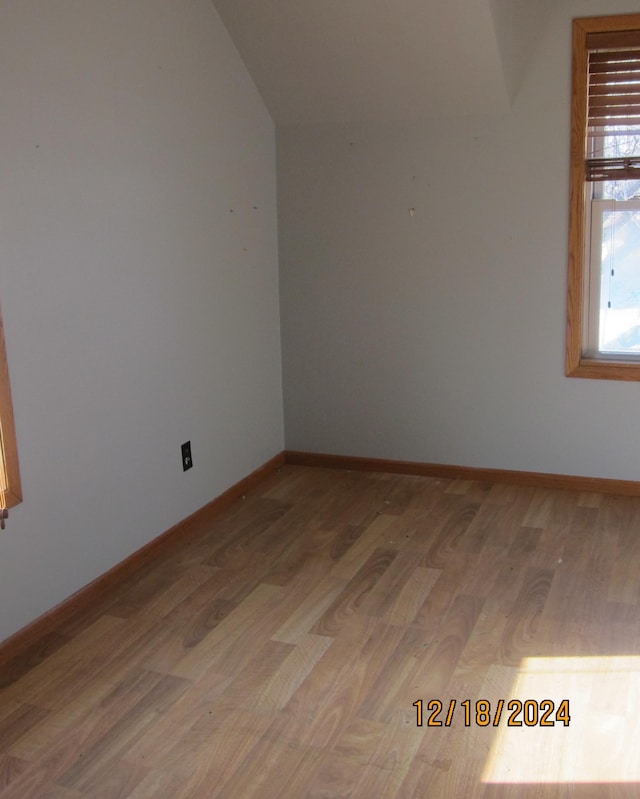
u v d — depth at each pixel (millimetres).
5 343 2365
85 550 2752
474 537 3186
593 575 2848
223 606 2725
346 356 3904
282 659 2414
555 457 3660
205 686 2297
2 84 2297
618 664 2334
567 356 3535
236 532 3305
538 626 2539
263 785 1914
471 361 3697
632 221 3426
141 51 2852
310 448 4078
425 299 3709
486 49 3143
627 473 3566
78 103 2580
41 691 2295
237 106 3482
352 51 3320
